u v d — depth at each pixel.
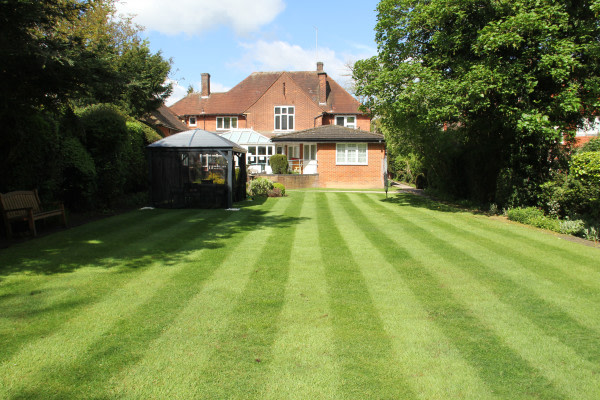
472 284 5.84
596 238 9.04
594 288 5.75
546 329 4.37
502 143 13.34
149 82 21.75
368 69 15.44
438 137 16.97
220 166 16.28
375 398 3.09
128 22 26.81
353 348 3.87
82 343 3.79
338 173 26.38
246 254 7.31
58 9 7.67
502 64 11.86
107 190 12.54
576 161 10.02
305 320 4.47
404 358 3.70
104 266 6.30
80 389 3.09
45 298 4.87
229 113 36.28
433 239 9.05
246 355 3.68
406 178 37.00
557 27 10.69
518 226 10.97
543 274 6.40
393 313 4.72
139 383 3.20
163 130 31.11
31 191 8.78
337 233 9.62
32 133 8.87
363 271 6.40
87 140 12.08
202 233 9.23
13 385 3.10
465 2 12.10
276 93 34.53
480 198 15.41
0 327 4.06
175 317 4.45
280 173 27.16
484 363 3.64
